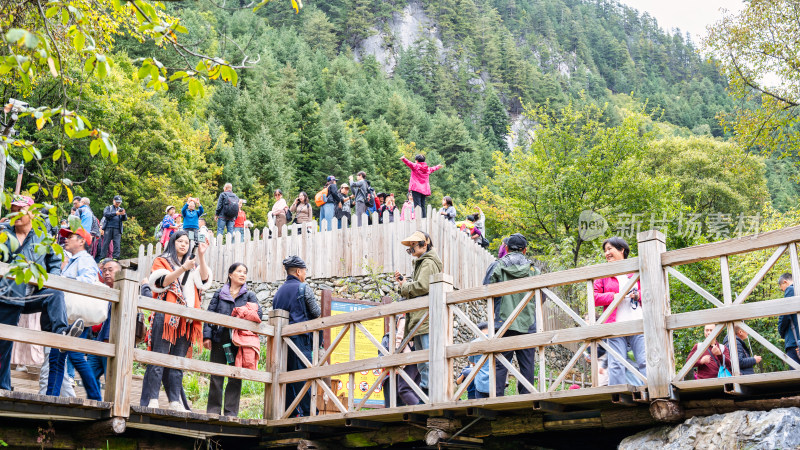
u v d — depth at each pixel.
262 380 7.66
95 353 6.24
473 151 67.50
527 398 5.90
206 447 7.87
